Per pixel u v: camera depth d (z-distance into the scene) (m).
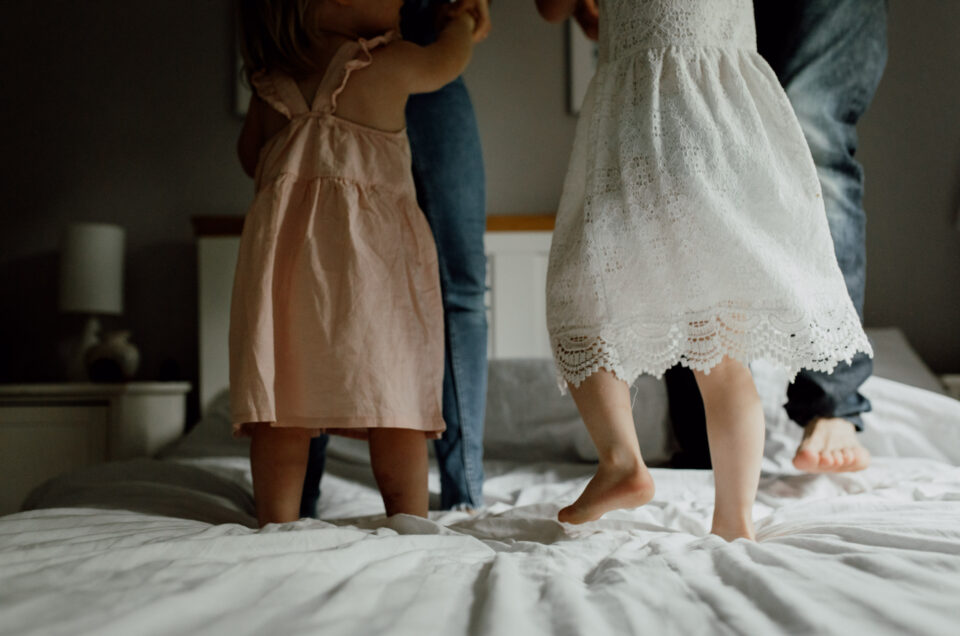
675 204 0.94
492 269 2.62
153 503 1.11
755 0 1.42
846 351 0.94
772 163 0.97
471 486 1.31
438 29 1.37
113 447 2.16
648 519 0.96
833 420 1.32
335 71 1.16
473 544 0.70
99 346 2.43
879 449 1.60
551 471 1.68
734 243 0.91
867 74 1.39
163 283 2.85
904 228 2.72
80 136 2.90
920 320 2.70
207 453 1.98
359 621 0.43
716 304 0.92
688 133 0.96
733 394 0.92
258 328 1.03
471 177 1.39
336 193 1.12
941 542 0.62
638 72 1.02
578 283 0.97
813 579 0.50
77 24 2.93
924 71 2.73
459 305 1.35
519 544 0.77
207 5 2.94
